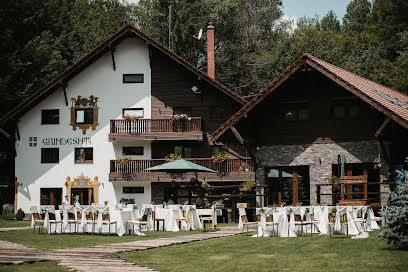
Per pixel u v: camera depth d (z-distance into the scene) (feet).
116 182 118.93
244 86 174.91
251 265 37.35
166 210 69.67
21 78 135.74
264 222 57.00
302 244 48.85
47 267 35.81
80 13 177.88
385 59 170.40
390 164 79.41
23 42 143.74
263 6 185.68
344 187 77.51
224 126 83.76
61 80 119.96
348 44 190.29
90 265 37.04
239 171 108.06
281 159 86.43
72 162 121.19
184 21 163.94
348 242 49.37
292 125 86.22
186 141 116.78
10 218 112.68
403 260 37.73
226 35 176.45
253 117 86.69
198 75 112.47
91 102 120.88
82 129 121.19
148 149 118.62
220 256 41.96
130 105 119.65
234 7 172.35
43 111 122.93
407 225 42.93
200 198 87.45
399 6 176.14
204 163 110.52
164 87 118.52
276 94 85.40
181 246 49.14
